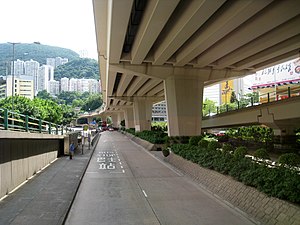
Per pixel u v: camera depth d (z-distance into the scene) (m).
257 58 26.67
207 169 15.30
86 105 147.75
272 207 8.73
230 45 21.77
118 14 16.17
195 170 16.83
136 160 26.22
